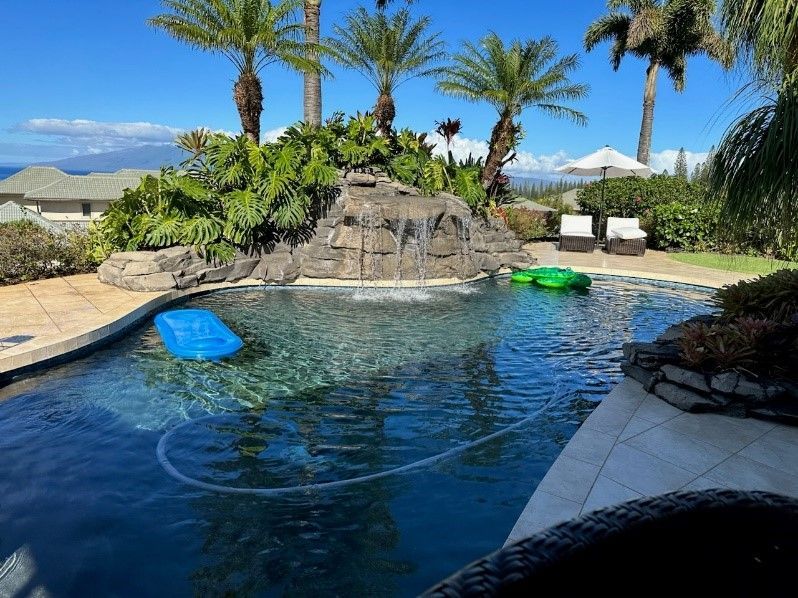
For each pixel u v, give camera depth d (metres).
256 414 4.61
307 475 3.62
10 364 5.22
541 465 3.78
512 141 15.12
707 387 4.14
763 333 4.39
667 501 1.28
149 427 4.33
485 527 3.04
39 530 2.99
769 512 1.33
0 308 7.14
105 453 3.89
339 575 2.65
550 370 5.88
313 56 13.41
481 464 3.79
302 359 6.07
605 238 15.97
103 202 32.28
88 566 2.71
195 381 5.34
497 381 5.52
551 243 17.48
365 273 10.65
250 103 11.91
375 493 3.40
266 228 10.50
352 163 11.86
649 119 22.03
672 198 16.95
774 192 3.50
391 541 2.91
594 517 1.18
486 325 7.78
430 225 10.90
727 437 3.69
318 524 3.07
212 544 2.89
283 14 12.23
